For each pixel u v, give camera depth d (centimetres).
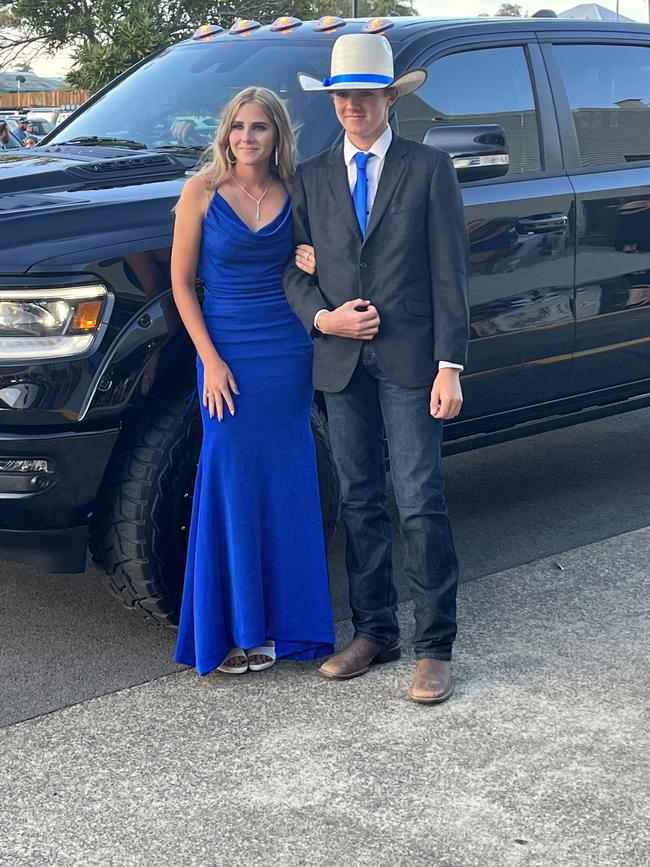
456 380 318
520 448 593
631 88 499
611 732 312
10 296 325
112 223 344
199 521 336
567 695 332
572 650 361
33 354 326
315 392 387
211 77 462
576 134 468
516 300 434
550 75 469
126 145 443
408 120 419
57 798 283
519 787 286
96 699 334
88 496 338
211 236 326
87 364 328
